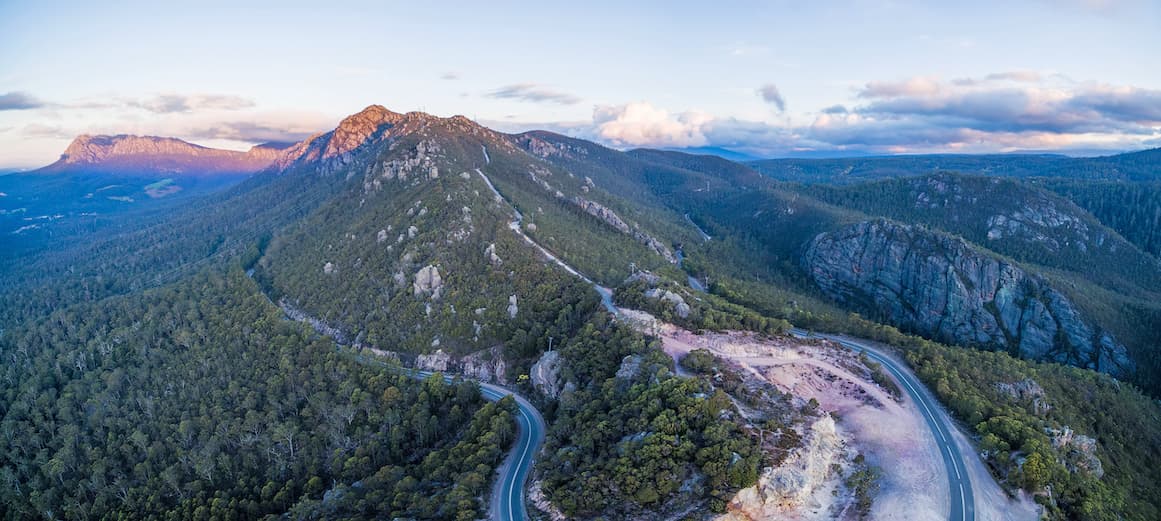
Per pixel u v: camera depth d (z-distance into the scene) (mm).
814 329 169875
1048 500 90938
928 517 87125
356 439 146500
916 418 115438
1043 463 94688
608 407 115938
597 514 85875
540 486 99000
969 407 115562
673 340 145500
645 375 122500
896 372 138500
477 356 179375
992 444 102312
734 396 110625
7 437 161125
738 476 83125
